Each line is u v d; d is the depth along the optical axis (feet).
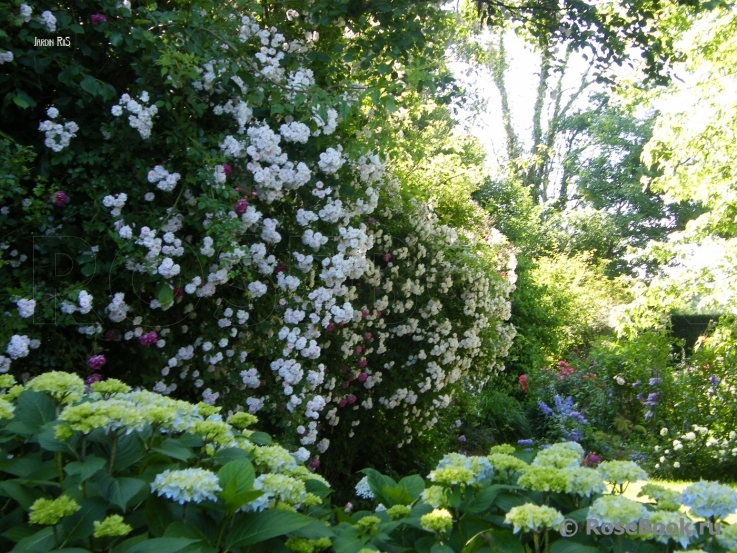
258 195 12.86
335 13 13.91
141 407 6.39
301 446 13.96
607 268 74.02
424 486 7.51
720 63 28.66
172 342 12.65
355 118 15.02
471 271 20.58
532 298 41.93
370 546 6.14
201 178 11.31
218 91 12.66
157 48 11.42
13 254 10.75
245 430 7.96
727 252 27.78
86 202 11.01
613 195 84.69
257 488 6.33
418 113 19.33
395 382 19.72
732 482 25.21
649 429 28.22
